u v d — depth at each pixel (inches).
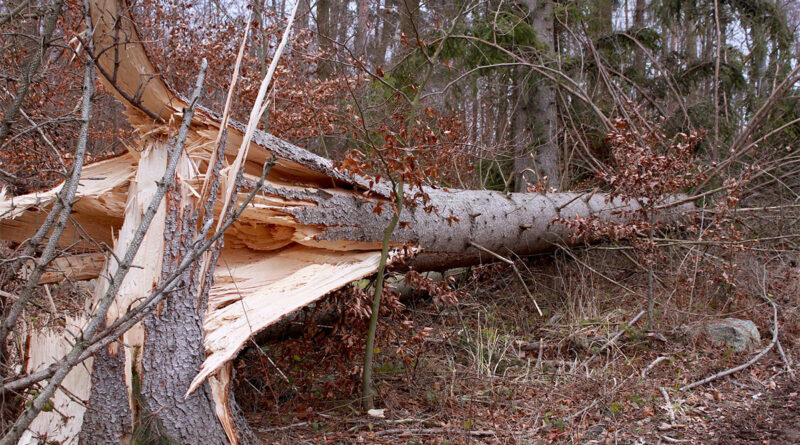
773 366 182.4
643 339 196.7
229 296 134.4
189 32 242.7
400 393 163.3
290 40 234.7
